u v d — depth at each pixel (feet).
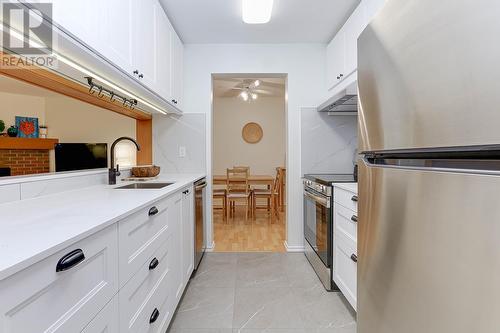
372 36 3.30
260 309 6.11
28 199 4.29
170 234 5.32
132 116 9.37
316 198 7.66
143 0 5.91
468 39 1.92
